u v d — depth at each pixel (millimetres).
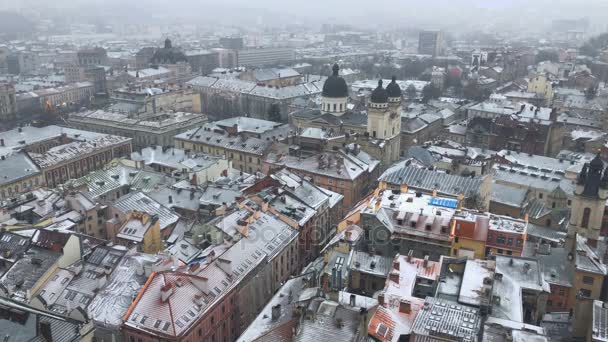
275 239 132750
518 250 123625
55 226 133875
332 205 166500
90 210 145375
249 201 143750
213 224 129125
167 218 146625
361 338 86875
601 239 131875
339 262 120375
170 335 95062
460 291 99188
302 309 90438
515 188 174875
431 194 157875
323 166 186875
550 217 156375
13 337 83000
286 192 154250
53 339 86312
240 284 114625
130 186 175125
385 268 116812
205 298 105188
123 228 136000
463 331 87375
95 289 109250
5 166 186125
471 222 125562
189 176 178625
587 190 126688
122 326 98250
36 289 109000
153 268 110125
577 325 96875
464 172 177125
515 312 94562
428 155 199625
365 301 98625
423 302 99250
